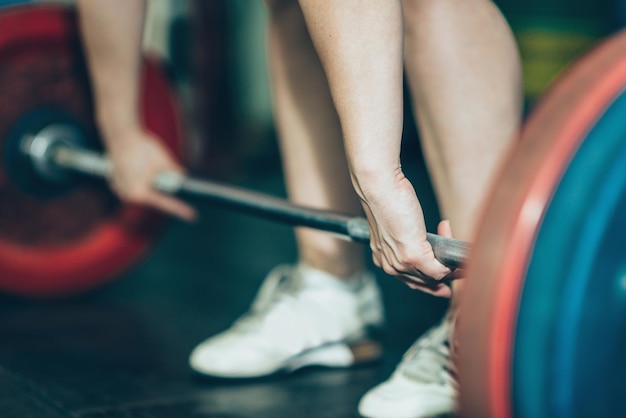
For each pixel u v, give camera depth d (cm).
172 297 170
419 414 104
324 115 121
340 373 124
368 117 84
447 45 102
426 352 107
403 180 86
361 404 106
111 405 107
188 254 213
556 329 65
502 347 65
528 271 65
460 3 102
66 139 158
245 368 118
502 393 66
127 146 137
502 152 104
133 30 129
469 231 106
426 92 104
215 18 309
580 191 65
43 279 158
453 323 100
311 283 126
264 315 125
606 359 66
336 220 104
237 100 320
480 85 103
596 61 68
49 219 158
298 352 123
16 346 133
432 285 92
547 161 65
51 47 155
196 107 293
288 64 123
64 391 112
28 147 155
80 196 160
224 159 318
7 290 156
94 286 166
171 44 254
